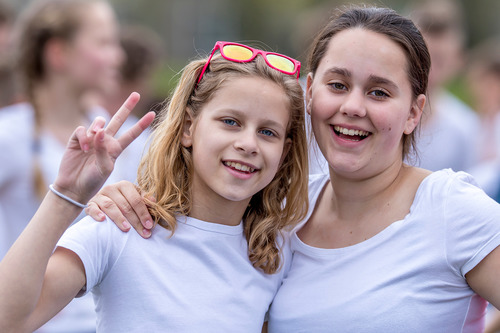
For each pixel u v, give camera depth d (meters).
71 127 3.83
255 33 28.84
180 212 2.41
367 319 2.27
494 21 27.66
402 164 2.54
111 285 2.27
